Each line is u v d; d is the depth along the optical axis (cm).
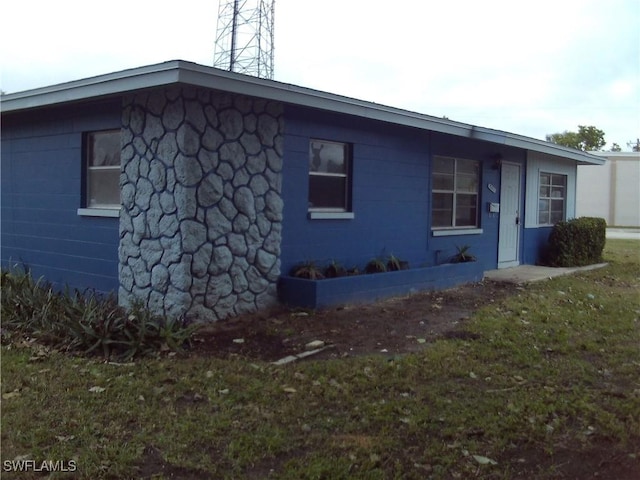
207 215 730
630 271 1402
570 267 1433
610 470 393
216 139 736
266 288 814
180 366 567
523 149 1397
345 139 929
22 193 970
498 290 1045
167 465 380
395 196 1041
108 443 404
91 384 516
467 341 681
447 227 1193
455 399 501
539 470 389
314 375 551
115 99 789
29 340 648
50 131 907
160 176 730
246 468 380
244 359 598
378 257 1009
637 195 3847
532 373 572
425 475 378
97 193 855
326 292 824
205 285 732
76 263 873
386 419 454
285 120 828
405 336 704
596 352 654
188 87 696
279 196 825
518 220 1417
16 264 985
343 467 381
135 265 766
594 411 480
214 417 449
